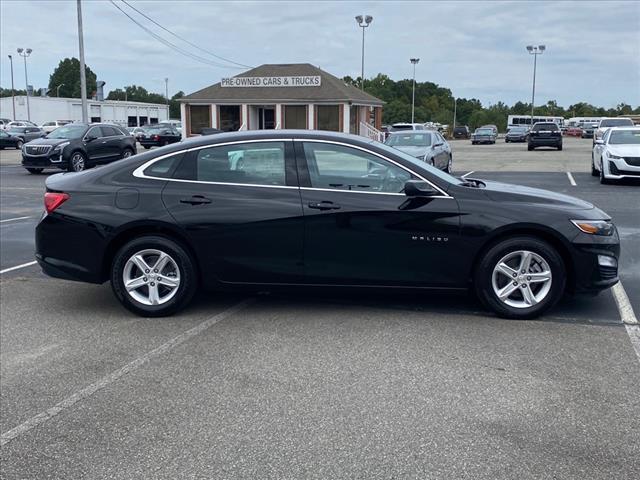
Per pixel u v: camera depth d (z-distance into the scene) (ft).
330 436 11.57
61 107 262.06
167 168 18.67
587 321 17.84
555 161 88.99
